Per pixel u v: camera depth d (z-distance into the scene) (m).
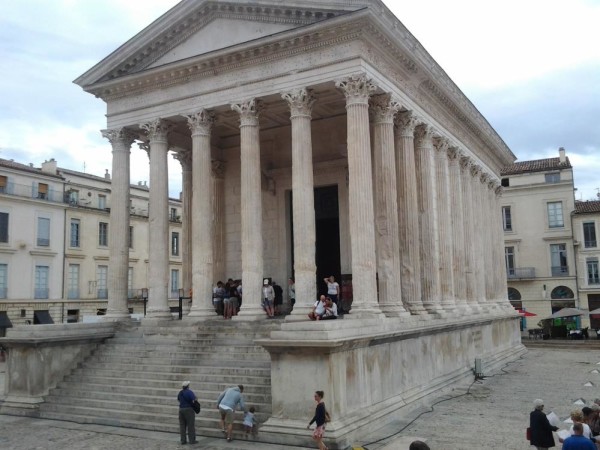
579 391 24.94
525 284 65.88
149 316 25.22
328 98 26.58
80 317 57.62
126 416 18.81
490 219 41.28
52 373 21.97
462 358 28.67
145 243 64.81
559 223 64.94
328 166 29.81
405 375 21.09
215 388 18.95
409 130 26.08
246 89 24.30
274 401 16.34
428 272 26.89
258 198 23.98
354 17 21.48
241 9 24.62
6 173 52.72
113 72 27.59
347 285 28.66
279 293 29.66
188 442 16.25
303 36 22.69
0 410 21.31
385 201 23.47
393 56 24.30
